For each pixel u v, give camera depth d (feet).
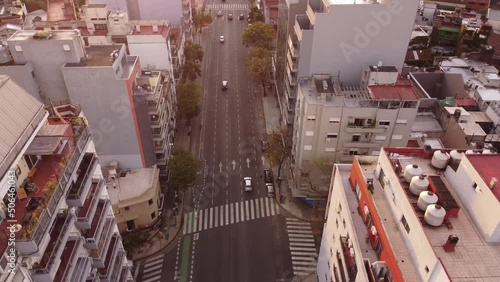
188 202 271.90
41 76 216.54
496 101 278.67
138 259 233.14
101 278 143.74
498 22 453.17
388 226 134.72
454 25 449.06
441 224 122.42
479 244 117.08
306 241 245.86
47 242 109.60
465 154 131.44
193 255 236.22
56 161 124.26
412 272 120.57
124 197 235.20
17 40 205.16
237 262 232.32
